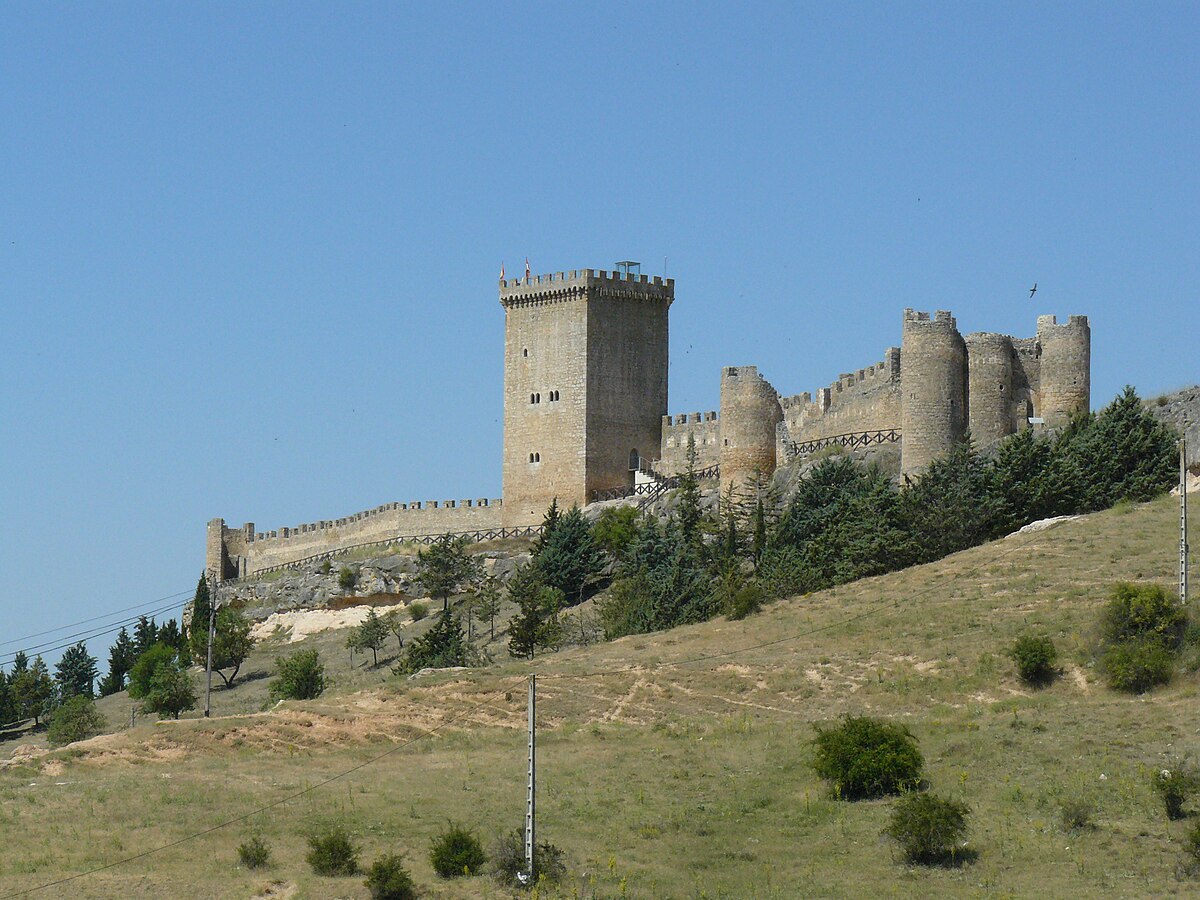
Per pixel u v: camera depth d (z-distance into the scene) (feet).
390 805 252.62
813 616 340.59
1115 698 272.51
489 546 531.09
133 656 541.34
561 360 536.01
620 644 348.59
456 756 280.51
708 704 299.99
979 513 380.78
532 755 224.33
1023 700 276.62
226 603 560.61
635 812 245.24
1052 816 228.63
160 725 301.02
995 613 316.60
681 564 411.95
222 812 251.39
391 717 302.25
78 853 233.96
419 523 557.33
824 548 384.47
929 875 216.33
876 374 454.40
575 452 530.68
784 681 303.89
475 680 318.24
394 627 486.38
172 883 221.05
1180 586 291.99
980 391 423.23
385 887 215.31
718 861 225.56
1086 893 205.87
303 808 252.42
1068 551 344.28
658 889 216.13
